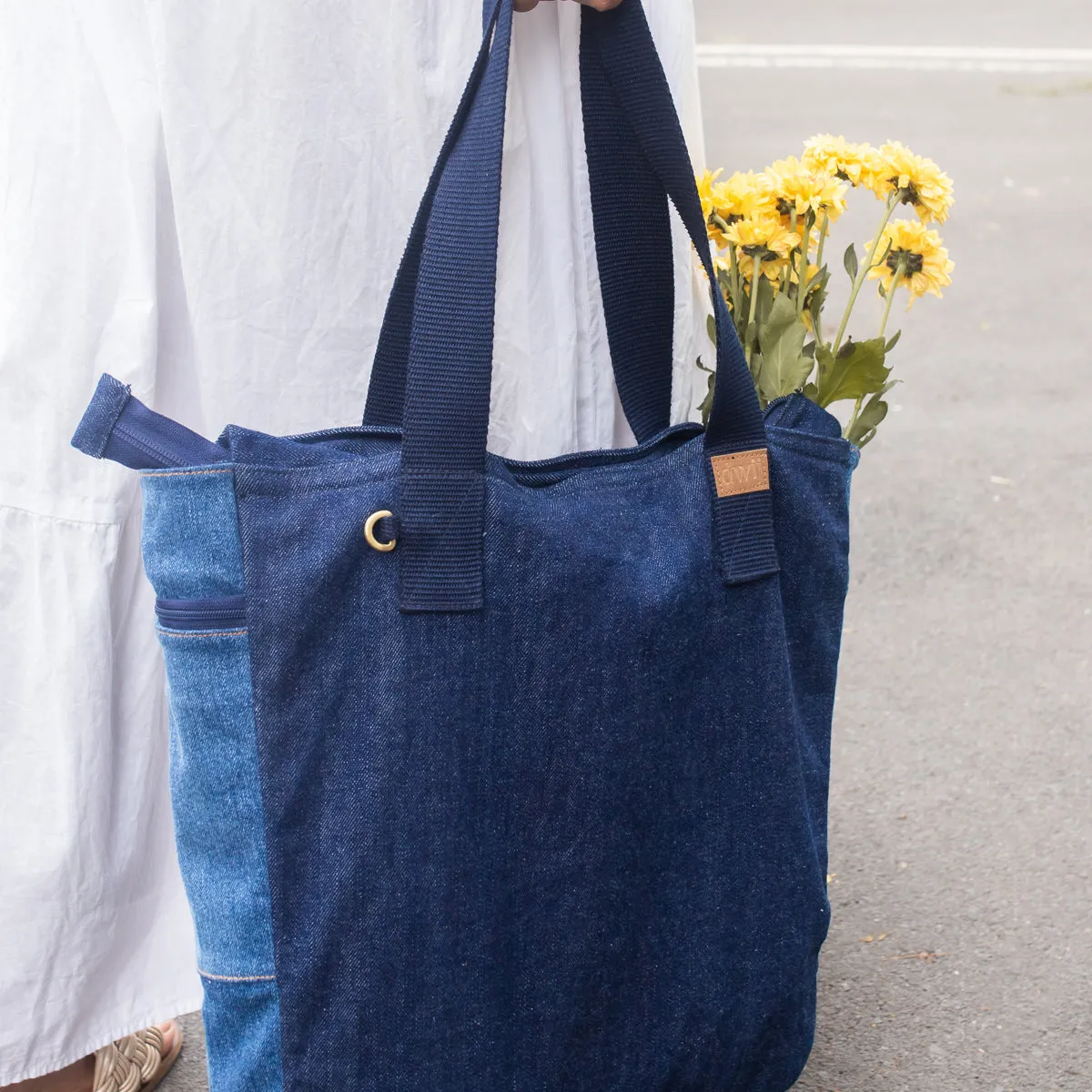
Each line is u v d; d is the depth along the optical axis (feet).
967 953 6.03
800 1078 5.25
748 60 30.01
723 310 3.55
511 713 3.33
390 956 3.29
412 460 3.26
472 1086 3.39
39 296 3.80
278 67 3.75
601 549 3.42
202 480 3.19
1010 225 18.53
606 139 3.97
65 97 3.70
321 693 3.24
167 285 3.99
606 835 3.43
